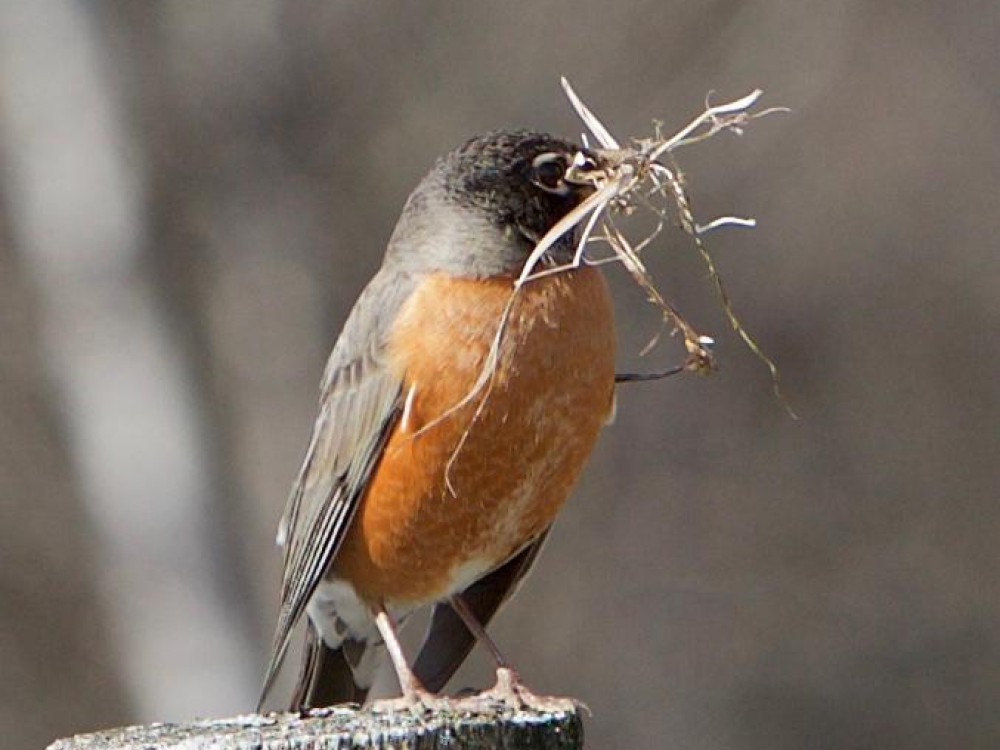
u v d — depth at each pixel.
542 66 14.78
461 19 14.71
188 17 14.52
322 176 14.72
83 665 15.59
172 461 14.62
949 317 17.53
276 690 14.56
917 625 17.41
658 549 17.09
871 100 16.41
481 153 8.32
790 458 17.39
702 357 8.29
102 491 14.62
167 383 14.57
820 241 16.83
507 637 16.47
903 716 17.12
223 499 14.74
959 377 17.84
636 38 14.81
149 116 14.56
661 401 17.09
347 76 14.63
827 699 17.19
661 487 17.16
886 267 17.25
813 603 17.36
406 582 8.45
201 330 14.77
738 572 17.19
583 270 8.25
